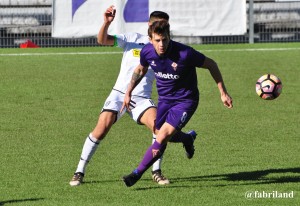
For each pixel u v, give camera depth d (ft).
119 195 73.67
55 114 123.95
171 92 73.77
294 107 129.39
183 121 73.15
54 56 190.70
